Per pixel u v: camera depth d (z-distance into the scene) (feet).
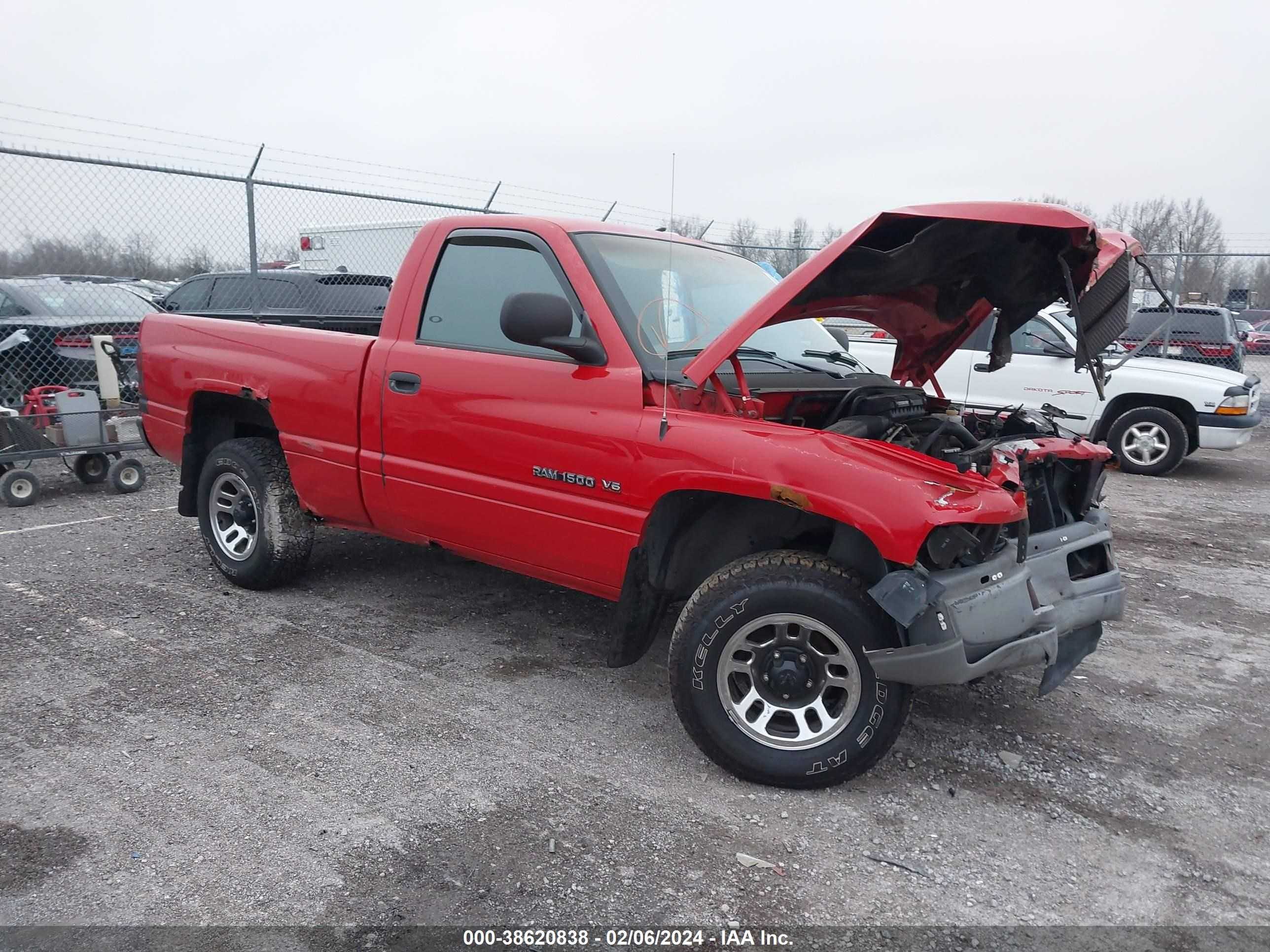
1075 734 12.26
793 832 9.70
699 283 13.42
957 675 9.60
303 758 10.93
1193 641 16.19
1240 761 11.69
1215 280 53.93
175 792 10.12
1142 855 9.53
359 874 8.77
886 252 10.41
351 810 9.87
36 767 10.56
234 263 30.76
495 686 13.15
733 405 11.23
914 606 9.32
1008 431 13.62
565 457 11.75
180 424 16.99
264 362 15.42
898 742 11.76
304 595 16.69
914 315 13.20
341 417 14.34
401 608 16.19
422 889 8.59
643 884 8.77
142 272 28.66
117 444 25.20
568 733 11.81
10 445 23.62
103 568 18.10
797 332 14.39
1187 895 8.87
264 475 15.92
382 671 13.52
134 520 22.07
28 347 29.22
